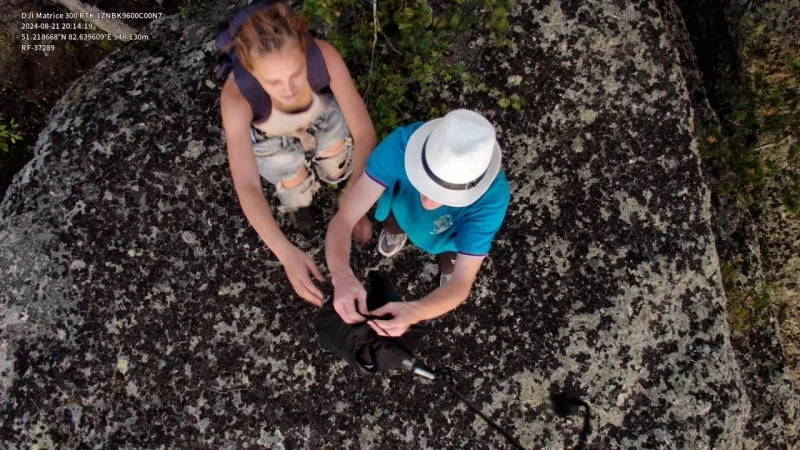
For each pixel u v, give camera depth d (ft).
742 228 12.25
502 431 7.10
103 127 10.21
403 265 10.03
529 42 10.66
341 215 7.63
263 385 9.58
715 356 9.91
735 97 13.01
